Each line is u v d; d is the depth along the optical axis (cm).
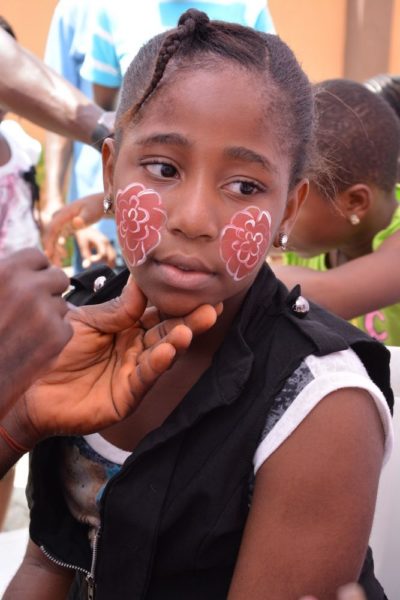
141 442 112
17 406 114
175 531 112
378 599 128
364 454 107
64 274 94
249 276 113
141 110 110
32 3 659
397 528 156
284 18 684
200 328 110
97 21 332
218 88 106
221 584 116
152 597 116
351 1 686
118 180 115
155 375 108
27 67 250
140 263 111
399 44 689
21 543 175
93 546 122
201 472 111
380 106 205
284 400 110
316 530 106
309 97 119
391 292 193
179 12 327
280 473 107
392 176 208
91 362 117
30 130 632
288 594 105
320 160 160
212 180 108
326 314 124
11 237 280
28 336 89
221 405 110
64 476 128
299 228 200
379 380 118
